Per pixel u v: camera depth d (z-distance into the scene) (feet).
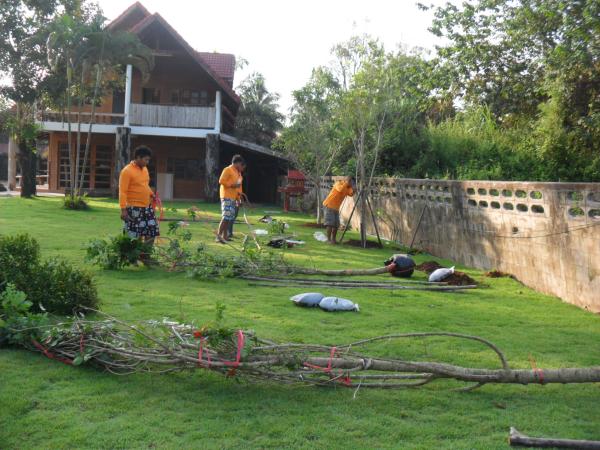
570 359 17.53
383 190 50.88
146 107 83.10
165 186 94.32
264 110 127.75
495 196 33.55
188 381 14.39
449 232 39.29
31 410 12.31
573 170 44.24
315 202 77.66
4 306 16.17
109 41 62.49
